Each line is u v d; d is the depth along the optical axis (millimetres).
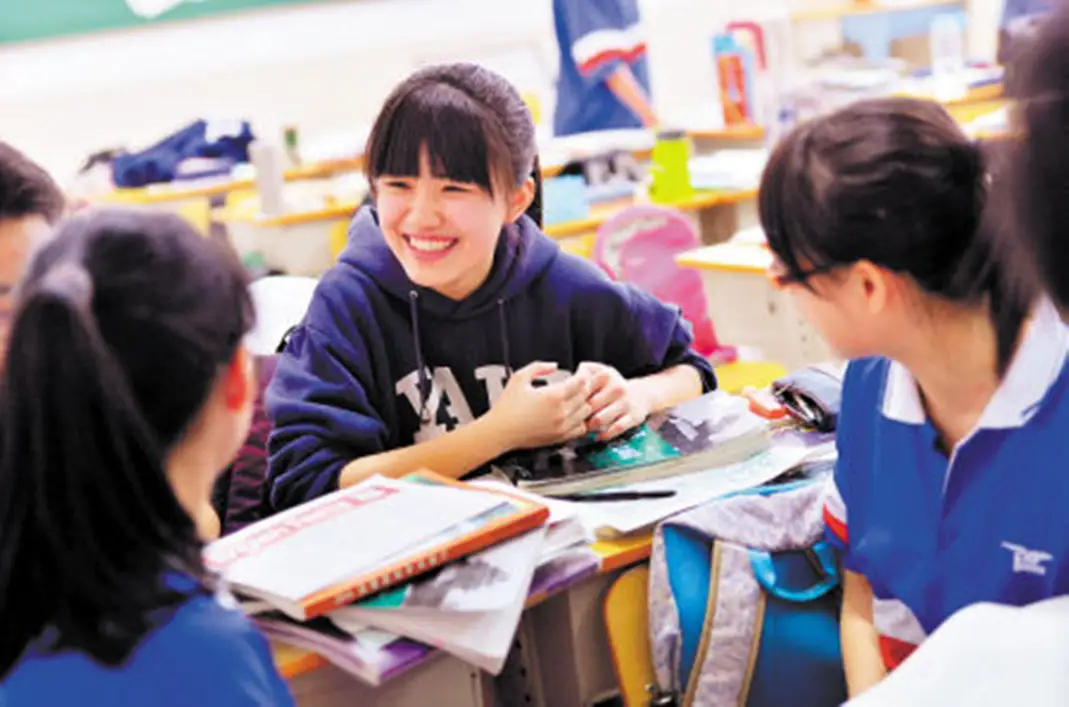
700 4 5957
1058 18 775
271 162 3914
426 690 1301
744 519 1427
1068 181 765
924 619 1247
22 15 4910
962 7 5223
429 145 1572
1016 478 1138
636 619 1432
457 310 1726
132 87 5133
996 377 1138
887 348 1171
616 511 1447
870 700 925
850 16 5176
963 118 3883
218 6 5203
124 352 844
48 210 1388
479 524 1283
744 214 3938
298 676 1232
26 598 857
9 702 863
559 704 1482
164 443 876
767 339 3125
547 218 3625
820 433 1699
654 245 3064
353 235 1777
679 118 4688
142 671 858
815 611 1405
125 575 854
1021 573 1147
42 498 837
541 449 1622
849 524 1336
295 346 1704
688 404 1716
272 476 1653
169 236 890
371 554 1234
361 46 5465
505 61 5691
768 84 4137
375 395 1715
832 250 1122
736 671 1380
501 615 1203
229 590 1216
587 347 1830
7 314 899
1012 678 884
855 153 1100
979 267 1098
